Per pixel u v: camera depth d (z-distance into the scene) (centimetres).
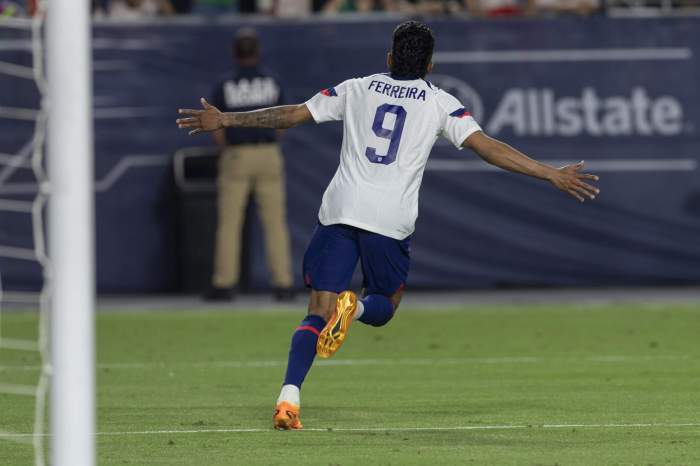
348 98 2689
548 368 3697
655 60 6019
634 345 4216
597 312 5197
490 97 5984
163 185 5919
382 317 2767
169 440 2558
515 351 4094
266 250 5869
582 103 6003
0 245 5716
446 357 3962
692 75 6028
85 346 1753
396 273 2708
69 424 1742
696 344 4228
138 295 5934
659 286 6053
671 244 6025
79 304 1748
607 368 3681
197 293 5875
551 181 2552
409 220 2652
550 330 4641
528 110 5991
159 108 5897
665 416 2838
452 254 5975
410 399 3127
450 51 5969
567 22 5991
